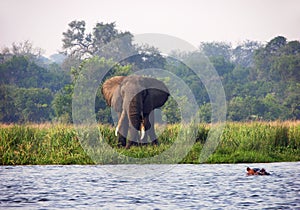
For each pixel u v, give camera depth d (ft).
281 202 40.24
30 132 66.23
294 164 60.49
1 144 63.36
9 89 174.40
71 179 49.47
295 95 182.29
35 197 41.88
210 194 42.91
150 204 39.68
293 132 70.64
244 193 43.19
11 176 50.85
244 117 161.89
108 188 45.50
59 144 64.08
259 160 62.95
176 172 53.67
